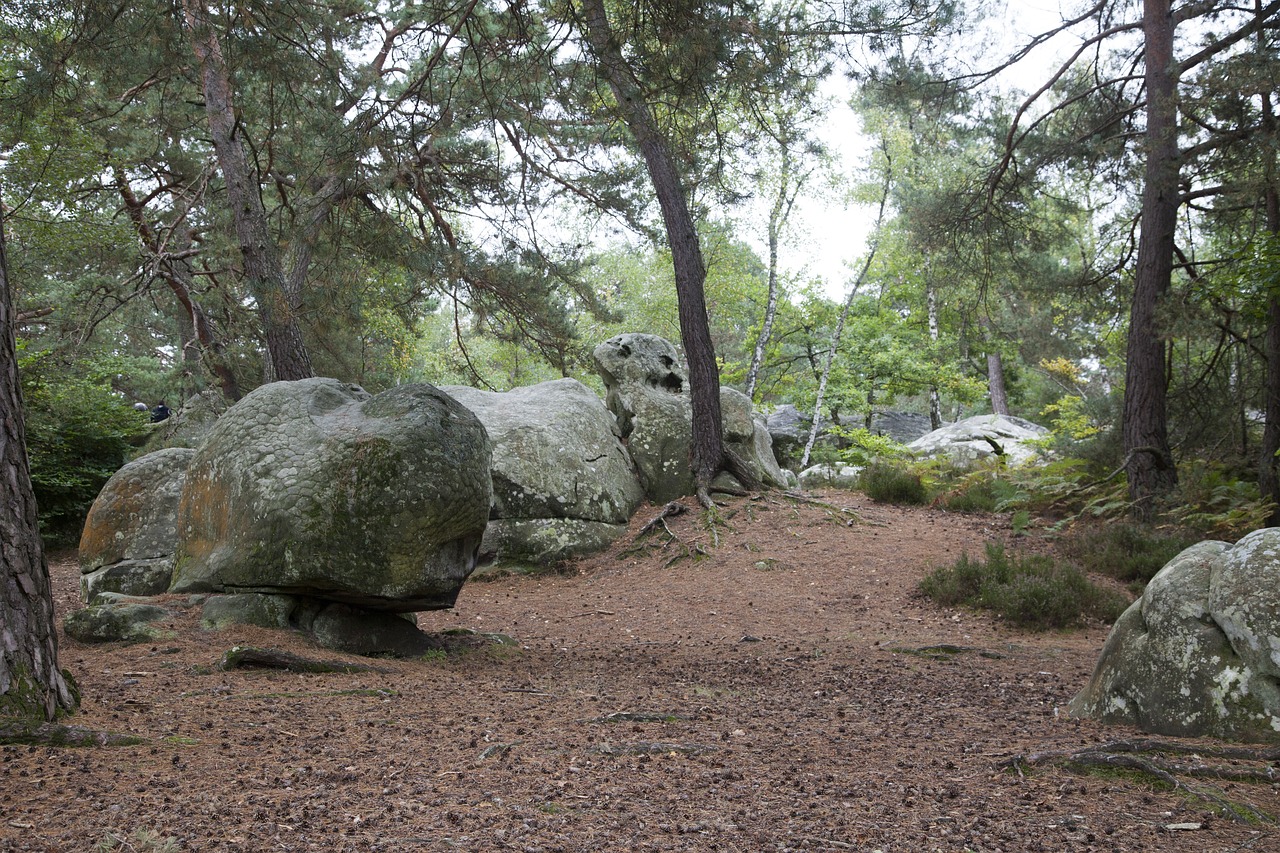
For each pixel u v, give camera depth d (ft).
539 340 62.80
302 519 23.56
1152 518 49.85
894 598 38.86
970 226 66.28
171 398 103.71
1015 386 140.26
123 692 18.84
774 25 31.71
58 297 74.59
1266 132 47.21
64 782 12.78
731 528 48.93
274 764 14.35
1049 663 28.71
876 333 112.06
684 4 27.14
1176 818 12.63
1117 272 63.82
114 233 70.23
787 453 93.04
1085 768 14.88
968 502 56.34
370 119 31.83
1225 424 58.54
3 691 15.11
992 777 14.84
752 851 11.26
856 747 17.20
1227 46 50.01
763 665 28.27
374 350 93.66
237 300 64.44
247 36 34.78
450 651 27.63
